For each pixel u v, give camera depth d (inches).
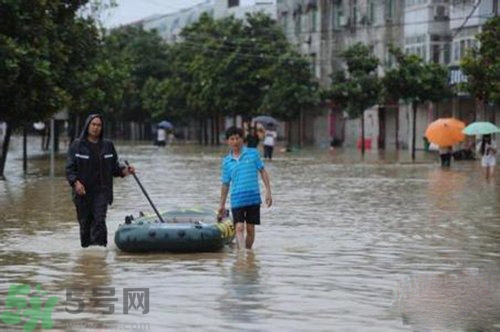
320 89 3567.9
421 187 1530.5
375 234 900.0
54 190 1462.8
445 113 3093.0
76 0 1879.9
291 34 4249.5
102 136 784.3
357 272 670.5
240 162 788.0
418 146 3277.6
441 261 726.5
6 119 1653.5
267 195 789.2
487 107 2792.8
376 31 3518.7
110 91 2859.3
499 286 613.0
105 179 780.0
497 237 877.2
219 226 780.6
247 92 3939.5
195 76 4151.1
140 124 5575.8
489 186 1550.2
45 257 740.7
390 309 538.0
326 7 3914.9
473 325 500.7
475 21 2758.4
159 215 804.0
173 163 2383.1
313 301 558.9
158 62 5027.1
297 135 4160.9
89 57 2106.3
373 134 3577.8
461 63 2174.0
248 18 3971.5
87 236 788.0
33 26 1612.9
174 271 669.9
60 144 3991.1
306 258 737.6
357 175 1863.9
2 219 1036.5
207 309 534.0
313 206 1194.0
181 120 4886.8
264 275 653.9
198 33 4325.8
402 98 2694.4
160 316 515.5
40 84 1601.9
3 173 1840.6
